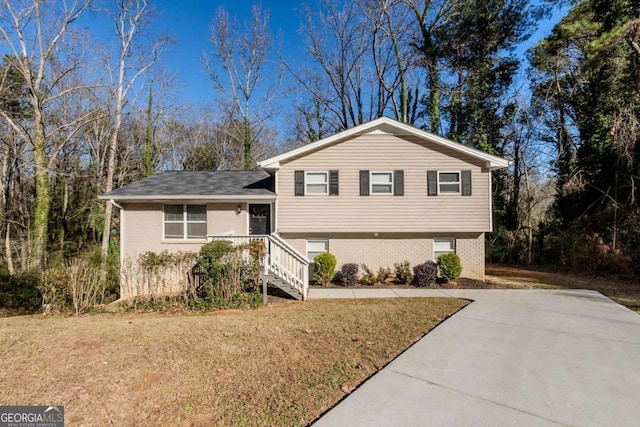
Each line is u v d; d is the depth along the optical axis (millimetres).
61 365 4293
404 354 4742
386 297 9367
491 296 9312
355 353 4809
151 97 22594
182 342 5250
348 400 3441
